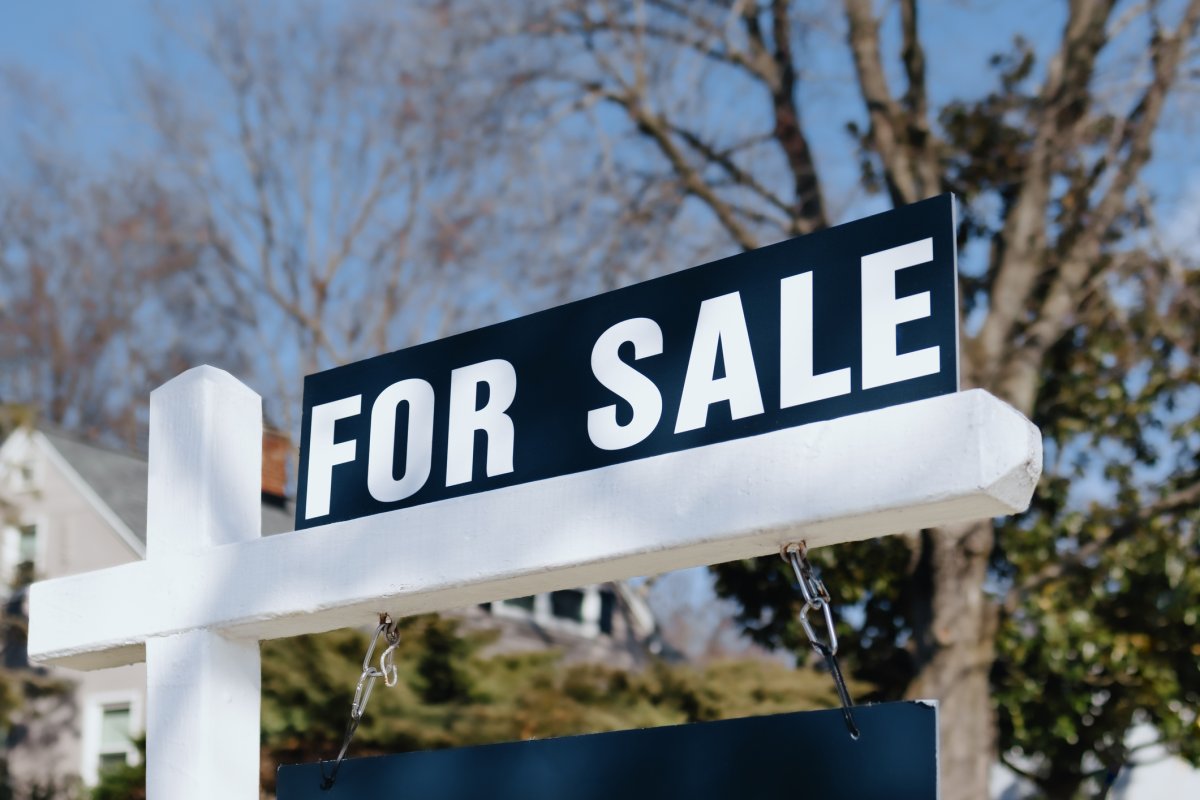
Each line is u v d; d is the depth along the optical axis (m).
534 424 2.49
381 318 27.72
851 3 13.67
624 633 22.77
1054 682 13.50
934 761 2.02
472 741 11.09
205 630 2.73
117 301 33.75
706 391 2.31
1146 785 15.93
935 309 2.12
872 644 13.62
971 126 14.04
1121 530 12.35
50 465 21.45
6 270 35.03
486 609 19.89
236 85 30.27
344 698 11.12
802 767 2.13
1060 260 13.38
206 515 2.80
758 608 13.83
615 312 2.45
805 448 2.15
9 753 19.98
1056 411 14.16
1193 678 13.38
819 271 2.25
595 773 2.34
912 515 2.08
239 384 2.93
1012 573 14.05
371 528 2.57
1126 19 12.88
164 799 2.70
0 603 19.62
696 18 14.76
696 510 2.22
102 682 19.81
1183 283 12.55
